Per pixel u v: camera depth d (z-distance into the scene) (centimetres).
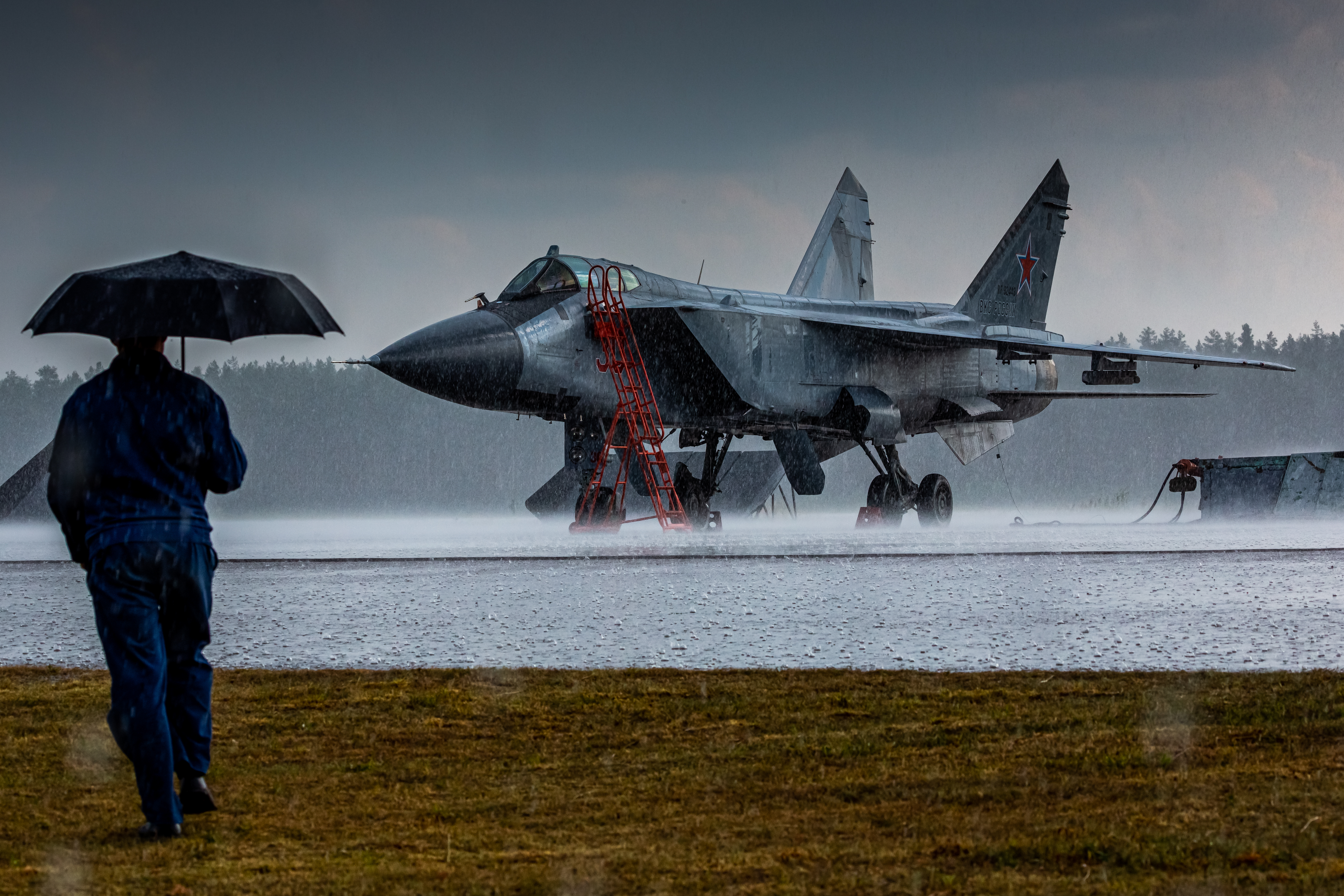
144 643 1580
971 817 1491
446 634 3250
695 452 11169
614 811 1568
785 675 2530
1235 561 5425
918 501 10188
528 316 7719
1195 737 1906
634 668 2648
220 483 1744
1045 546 6631
